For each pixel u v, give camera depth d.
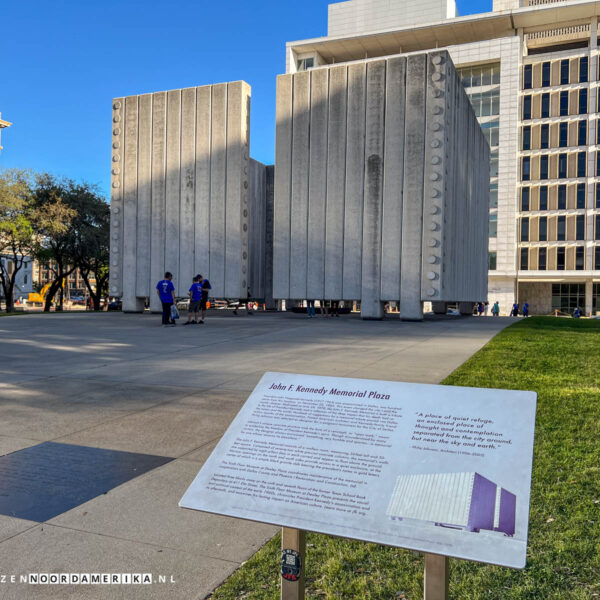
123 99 29.94
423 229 23.12
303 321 22.25
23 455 4.75
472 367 9.04
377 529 1.88
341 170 24.75
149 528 3.39
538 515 3.47
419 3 68.25
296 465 2.18
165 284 18.78
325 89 25.14
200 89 28.25
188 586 2.75
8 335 15.28
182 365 9.74
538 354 10.72
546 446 4.80
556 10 56.34
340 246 24.73
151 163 29.31
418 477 2.00
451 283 25.17
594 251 59.84
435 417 2.20
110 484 4.08
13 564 2.95
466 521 1.82
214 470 2.26
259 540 3.26
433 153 23.00
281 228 25.98
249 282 34.06
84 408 6.47
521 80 62.56
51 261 46.34
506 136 59.94
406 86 23.56
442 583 1.91
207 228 28.11
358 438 2.21
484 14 58.12
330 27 72.81
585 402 6.39
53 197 40.66
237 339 14.37
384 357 10.69
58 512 3.60
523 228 62.78
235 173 27.53
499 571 2.88
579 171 60.41
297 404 2.46
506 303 61.50
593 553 2.98
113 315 26.81
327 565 2.93
